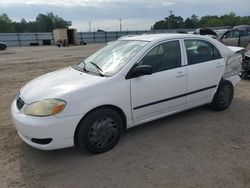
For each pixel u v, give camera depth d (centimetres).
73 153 387
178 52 450
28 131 341
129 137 431
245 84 766
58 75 426
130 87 389
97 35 6028
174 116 516
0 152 393
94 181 322
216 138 423
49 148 345
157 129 459
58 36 4488
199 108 557
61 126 340
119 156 376
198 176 325
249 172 331
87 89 356
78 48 3256
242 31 1462
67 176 334
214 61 498
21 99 375
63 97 342
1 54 2402
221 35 1490
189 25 9519
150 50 418
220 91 521
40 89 372
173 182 315
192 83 464
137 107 405
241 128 460
